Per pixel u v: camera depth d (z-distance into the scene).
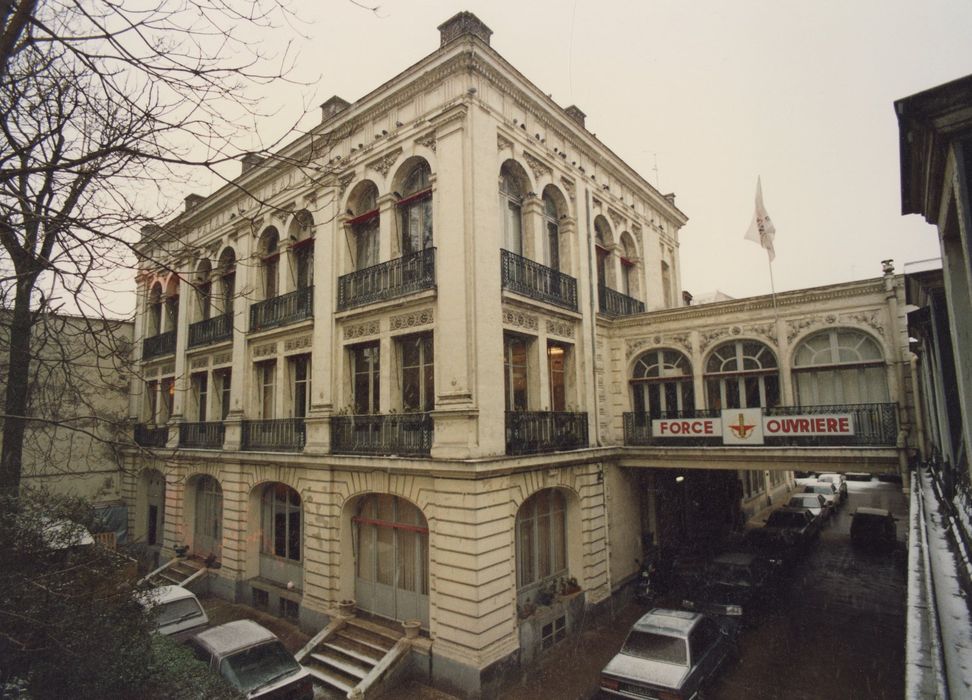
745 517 24.66
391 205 13.48
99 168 4.54
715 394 15.08
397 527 12.60
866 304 12.96
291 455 14.30
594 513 14.27
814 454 12.38
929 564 4.63
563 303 14.27
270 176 17.02
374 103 13.84
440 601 10.95
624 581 15.29
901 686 9.94
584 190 16.02
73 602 5.96
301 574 14.85
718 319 15.00
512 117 13.41
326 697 10.44
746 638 12.26
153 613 7.27
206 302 19.83
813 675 10.44
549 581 13.23
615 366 16.53
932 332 8.37
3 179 4.26
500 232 13.34
